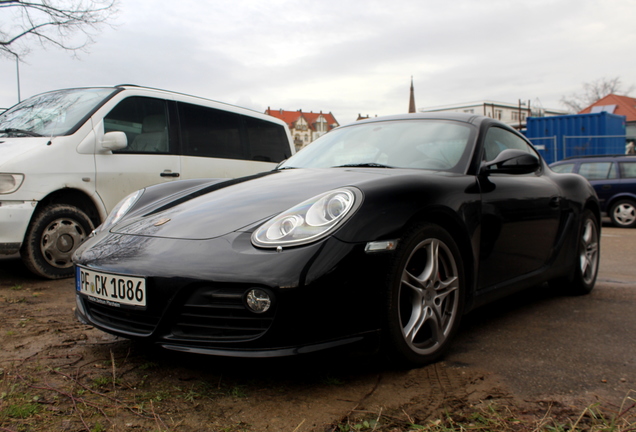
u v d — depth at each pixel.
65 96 4.98
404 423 1.72
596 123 16.23
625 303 3.51
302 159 3.29
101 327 2.18
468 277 2.51
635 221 9.67
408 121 3.26
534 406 1.86
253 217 2.14
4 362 2.25
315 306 1.86
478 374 2.17
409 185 2.26
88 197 4.44
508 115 46.88
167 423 1.71
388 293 2.03
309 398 1.91
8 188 3.86
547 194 3.27
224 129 5.81
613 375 2.17
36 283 4.01
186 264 1.96
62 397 1.89
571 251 3.54
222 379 2.08
